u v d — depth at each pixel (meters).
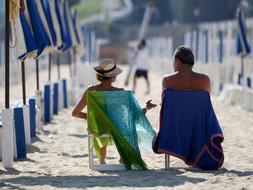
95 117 23.41
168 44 112.12
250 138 32.97
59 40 38.97
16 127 27.05
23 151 27.19
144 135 24.05
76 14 53.66
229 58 63.19
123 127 23.59
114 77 23.86
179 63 23.52
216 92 61.59
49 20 35.53
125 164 23.78
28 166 25.12
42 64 117.38
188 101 23.02
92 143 24.16
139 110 23.53
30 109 33.09
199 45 69.81
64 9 46.56
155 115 43.22
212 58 68.25
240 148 29.69
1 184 21.47
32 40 26.83
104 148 24.39
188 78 23.36
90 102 23.36
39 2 31.69
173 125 23.02
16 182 21.86
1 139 26.47
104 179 22.03
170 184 20.84
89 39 69.44
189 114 23.05
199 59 69.38
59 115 44.28
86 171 23.78
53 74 101.50
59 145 30.97
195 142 23.12
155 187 20.42
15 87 74.88
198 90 23.25
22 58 26.83
